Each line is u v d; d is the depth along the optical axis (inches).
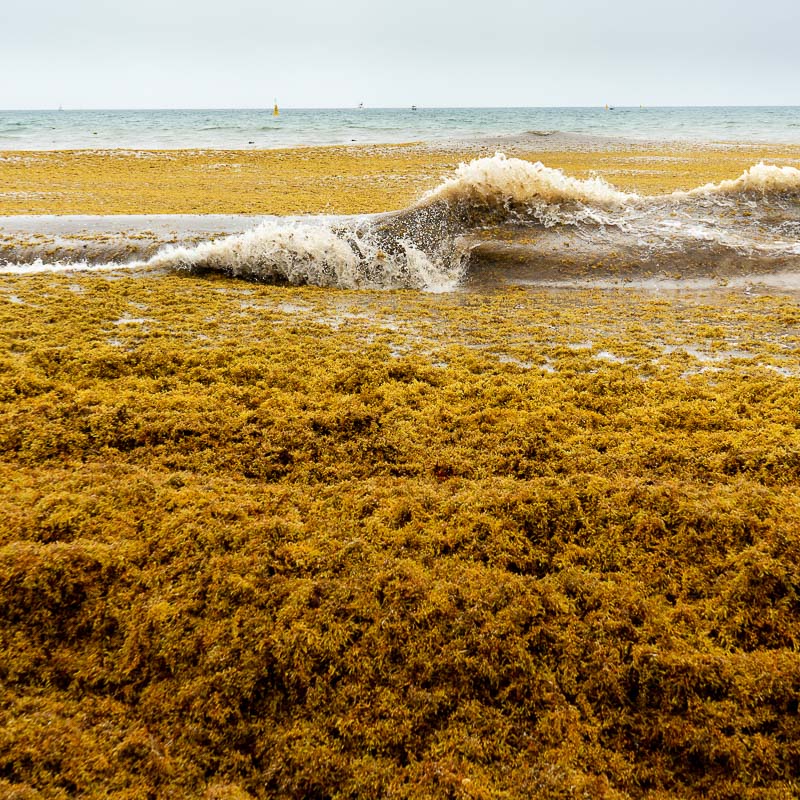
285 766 132.6
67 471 219.1
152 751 134.3
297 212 840.3
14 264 582.6
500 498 198.4
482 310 423.2
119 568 173.0
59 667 153.4
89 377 291.7
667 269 500.7
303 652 150.7
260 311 410.6
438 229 574.2
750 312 399.5
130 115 6131.9
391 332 370.9
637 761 132.8
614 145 1819.6
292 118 4404.5
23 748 130.6
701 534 181.2
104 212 822.5
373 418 256.4
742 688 139.7
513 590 165.2
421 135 2386.8
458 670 147.5
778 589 161.5
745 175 655.1
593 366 310.0
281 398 272.5
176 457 230.1
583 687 144.9
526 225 579.5
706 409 254.8
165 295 439.8
